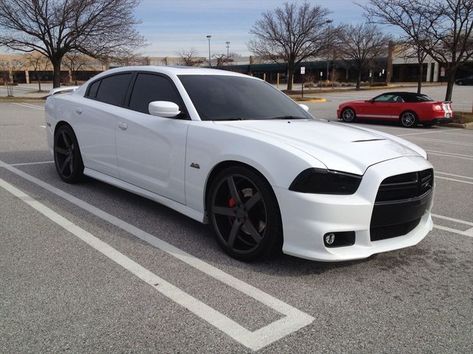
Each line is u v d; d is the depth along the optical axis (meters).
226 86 4.79
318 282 3.43
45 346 2.56
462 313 3.04
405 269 3.72
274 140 3.59
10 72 63.69
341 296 3.23
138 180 4.82
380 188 3.42
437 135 14.38
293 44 40.66
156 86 4.80
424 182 3.77
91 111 5.46
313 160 3.33
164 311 2.96
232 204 3.79
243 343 2.64
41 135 11.05
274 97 5.05
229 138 3.79
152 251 3.93
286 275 3.53
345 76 72.12
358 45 50.00
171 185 4.36
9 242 4.06
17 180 6.33
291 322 2.87
